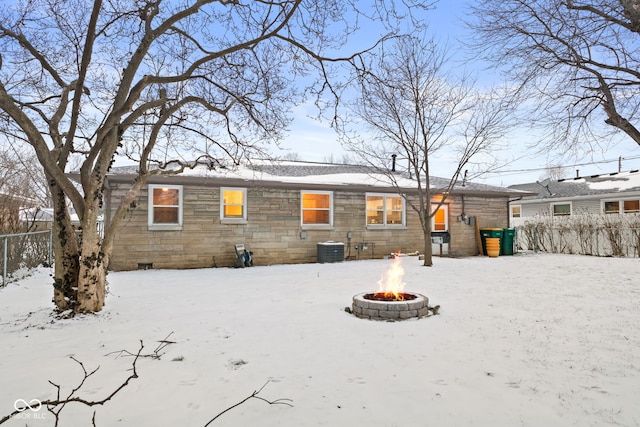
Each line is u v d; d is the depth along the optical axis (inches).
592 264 524.7
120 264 466.0
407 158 589.3
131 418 117.9
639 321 228.5
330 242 572.1
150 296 307.4
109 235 263.9
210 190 516.1
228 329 215.5
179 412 122.1
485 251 703.7
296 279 399.5
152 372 154.3
